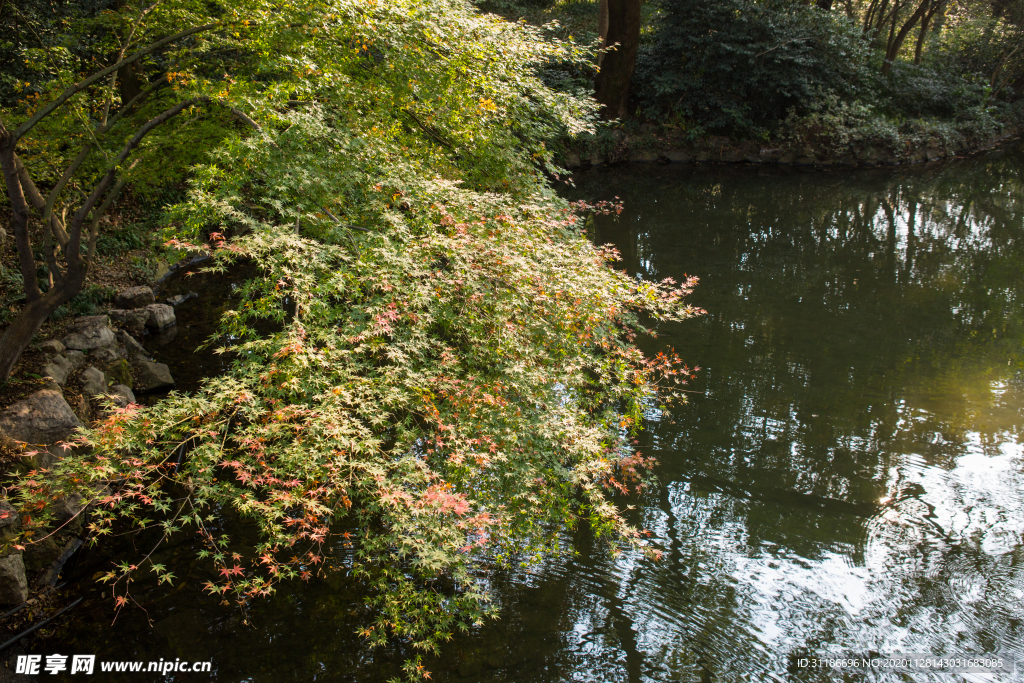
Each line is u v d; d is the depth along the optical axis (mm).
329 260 4438
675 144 22578
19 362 6566
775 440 6977
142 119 7676
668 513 5859
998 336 9562
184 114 7172
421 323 4145
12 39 9305
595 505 4727
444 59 6348
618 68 20719
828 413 7496
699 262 12609
